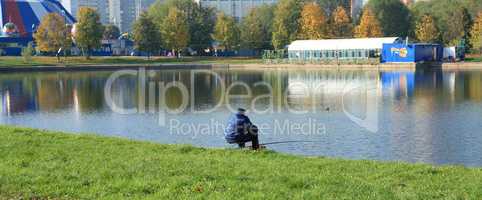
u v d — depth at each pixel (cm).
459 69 11481
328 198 1332
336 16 16125
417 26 15400
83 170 1666
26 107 5884
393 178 1598
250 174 1612
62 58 15100
